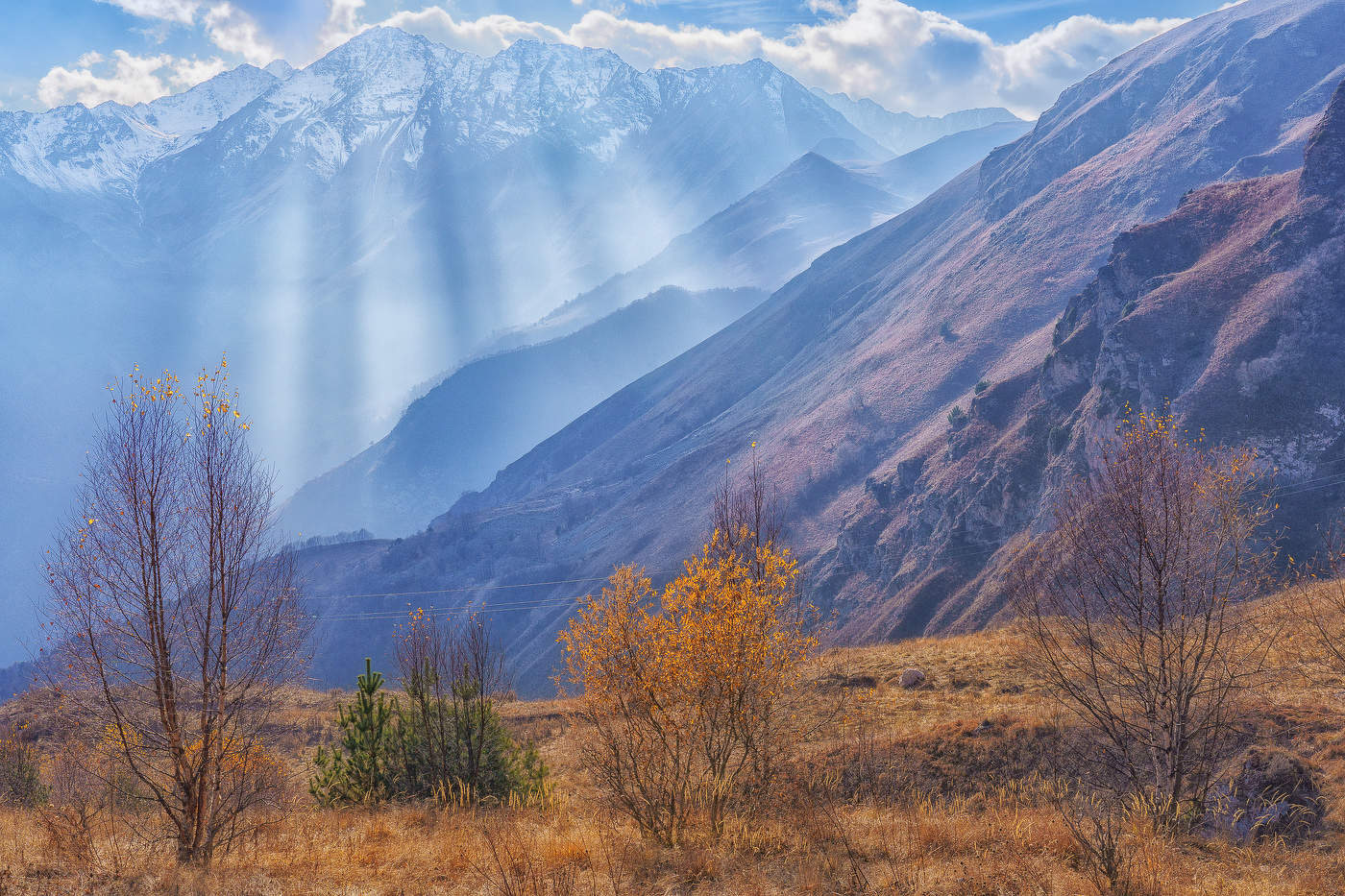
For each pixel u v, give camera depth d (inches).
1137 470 596.7
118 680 517.3
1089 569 610.5
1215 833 546.6
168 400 539.2
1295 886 439.8
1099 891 417.1
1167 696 566.3
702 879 460.1
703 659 547.2
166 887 467.5
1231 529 586.2
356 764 783.7
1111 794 637.9
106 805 651.5
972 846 497.7
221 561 537.0
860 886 439.5
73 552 510.6
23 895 457.4
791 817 556.1
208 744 528.7
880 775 769.6
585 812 679.1
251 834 584.1
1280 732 671.1
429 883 474.6
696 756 559.2
